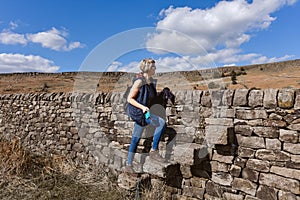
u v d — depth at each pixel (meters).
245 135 3.45
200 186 3.76
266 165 3.23
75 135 6.14
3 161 4.70
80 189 4.13
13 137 7.15
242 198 3.40
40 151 6.79
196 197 3.78
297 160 3.00
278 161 3.15
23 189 4.02
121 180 4.11
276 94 3.21
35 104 7.36
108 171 5.07
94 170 5.15
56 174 4.73
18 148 5.21
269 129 3.24
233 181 3.50
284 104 3.12
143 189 3.94
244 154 3.43
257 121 3.35
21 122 7.74
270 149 3.22
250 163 3.37
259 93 3.36
